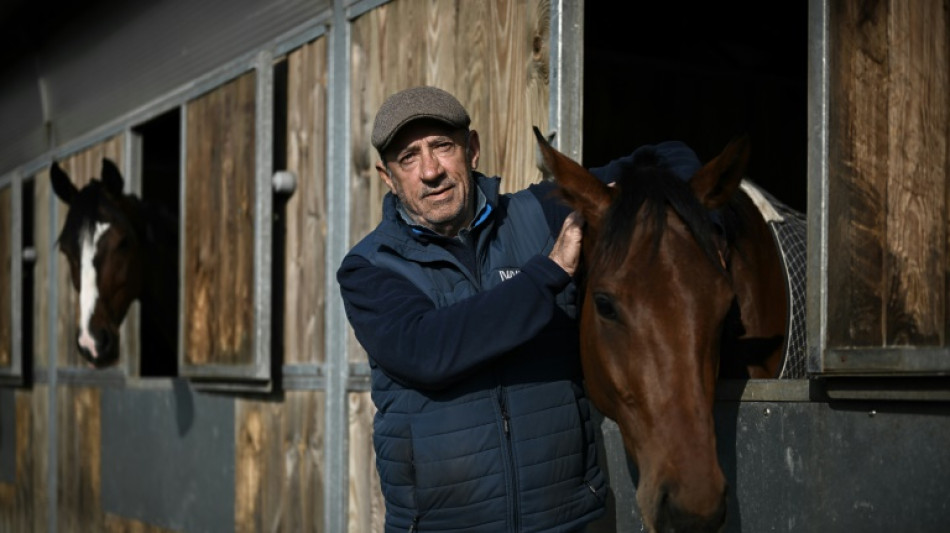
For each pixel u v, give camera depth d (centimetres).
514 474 202
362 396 354
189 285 463
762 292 251
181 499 479
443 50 326
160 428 499
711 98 538
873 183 205
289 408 400
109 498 551
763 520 221
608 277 182
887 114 204
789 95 564
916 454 191
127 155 544
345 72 371
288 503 398
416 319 201
